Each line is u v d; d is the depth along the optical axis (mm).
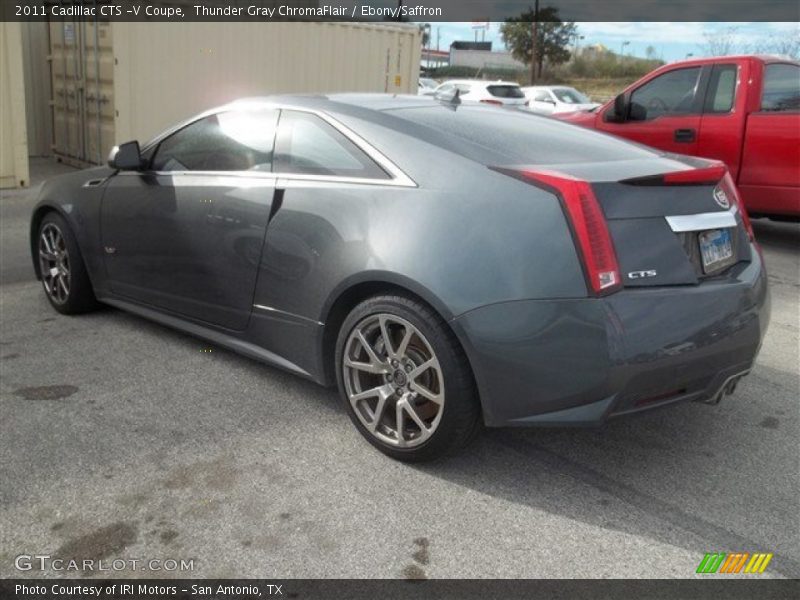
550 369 2689
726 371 2938
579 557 2525
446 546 2566
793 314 5395
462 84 21172
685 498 2896
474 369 2797
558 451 3240
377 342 3129
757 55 7297
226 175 3824
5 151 9547
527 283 2703
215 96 10891
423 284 2850
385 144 3236
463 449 3193
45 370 3975
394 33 12828
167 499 2795
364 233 3096
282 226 3453
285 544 2557
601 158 3156
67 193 4754
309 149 3506
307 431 3352
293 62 11609
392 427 3148
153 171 4254
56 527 2617
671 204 2895
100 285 4648
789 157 6855
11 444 3170
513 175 2857
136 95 10180
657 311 2713
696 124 7441
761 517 2783
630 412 2754
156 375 3932
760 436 3422
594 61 52188
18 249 6734
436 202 2959
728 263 3090
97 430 3312
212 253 3820
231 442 3234
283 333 3525
